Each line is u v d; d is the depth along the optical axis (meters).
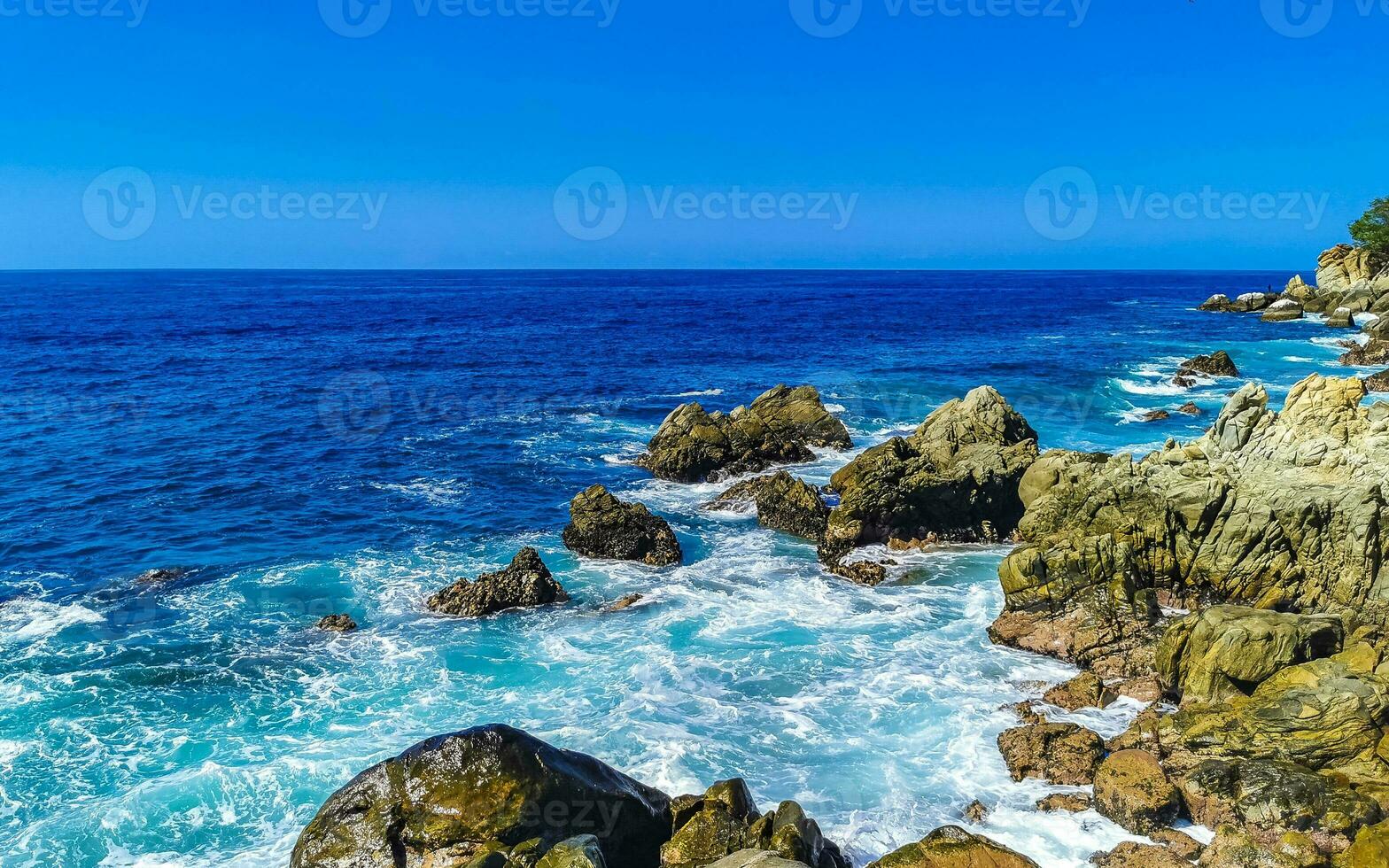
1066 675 23.16
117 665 23.44
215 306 144.62
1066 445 45.62
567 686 22.72
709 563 31.39
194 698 21.92
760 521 35.66
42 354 77.44
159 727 20.62
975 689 22.47
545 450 46.59
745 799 16.75
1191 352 80.31
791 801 16.22
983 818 17.44
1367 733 17.41
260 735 20.38
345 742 20.11
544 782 15.06
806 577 30.06
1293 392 28.08
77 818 17.39
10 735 20.14
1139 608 24.11
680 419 43.25
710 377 68.75
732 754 19.72
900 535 33.06
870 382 64.94
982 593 28.42
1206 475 26.03
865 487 32.88
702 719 21.16
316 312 134.38
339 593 28.42
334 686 22.66
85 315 121.19
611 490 39.97
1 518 34.47
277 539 33.12
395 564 30.89
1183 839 16.36
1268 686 19.38
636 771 18.98
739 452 42.41
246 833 17.09
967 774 18.92
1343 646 21.14
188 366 71.88
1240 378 65.06
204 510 36.00
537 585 27.62
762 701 21.92
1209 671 20.75
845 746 20.00
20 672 22.94
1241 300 124.06
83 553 31.30
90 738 20.14
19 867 16.06
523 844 14.12
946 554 32.03
